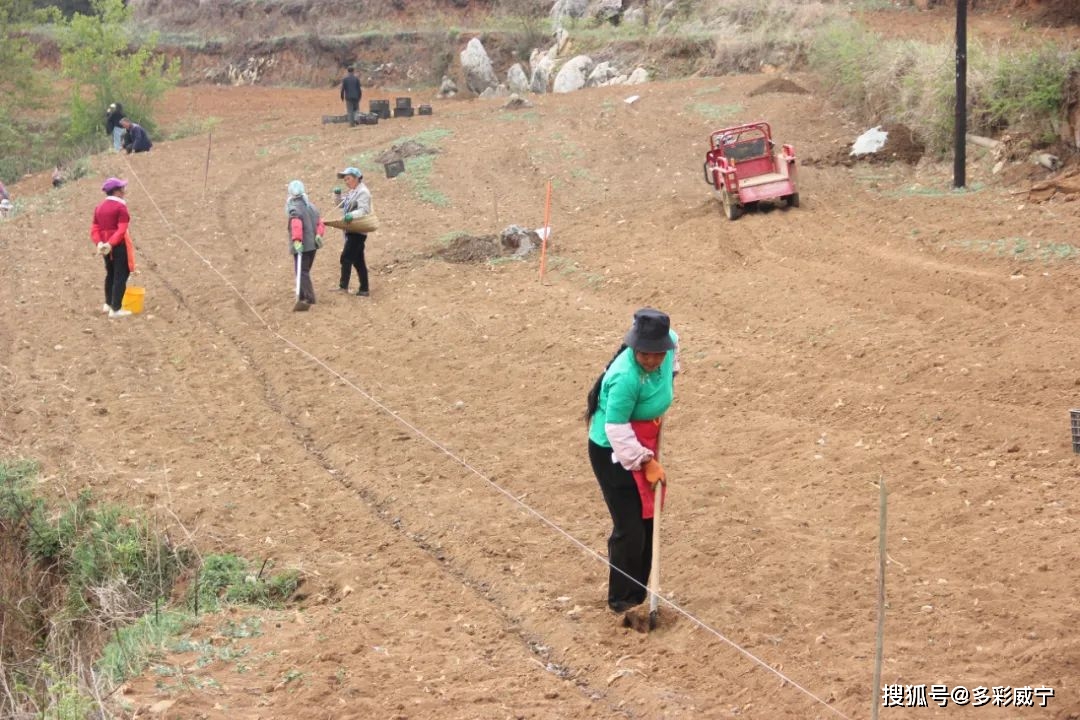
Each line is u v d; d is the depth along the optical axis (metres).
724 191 16.31
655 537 6.39
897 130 18.64
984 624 6.11
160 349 13.23
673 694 5.71
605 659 6.20
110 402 11.45
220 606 7.20
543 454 9.35
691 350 11.53
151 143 27.62
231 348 13.09
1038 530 7.11
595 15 36.16
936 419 9.12
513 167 21.25
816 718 5.38
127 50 44.31
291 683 5.88
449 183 20.59
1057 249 12.99
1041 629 5.96
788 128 21.20
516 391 10.96
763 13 30.47
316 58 41.56
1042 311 11.23
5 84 35.72
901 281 12.76
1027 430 8.68
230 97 39.38
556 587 7.15
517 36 37.78
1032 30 24.11
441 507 8.51
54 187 25.59
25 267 17.31
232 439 10.34
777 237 15.27
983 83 17.48
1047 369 9.74
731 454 9.02
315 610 7.04
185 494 9.07
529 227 17.50
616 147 21.64
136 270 16.84
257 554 7.94
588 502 8.35
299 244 14.09
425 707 5.64
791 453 8.87
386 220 18.55
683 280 13.95
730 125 22.05
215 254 17.55
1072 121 16.03
